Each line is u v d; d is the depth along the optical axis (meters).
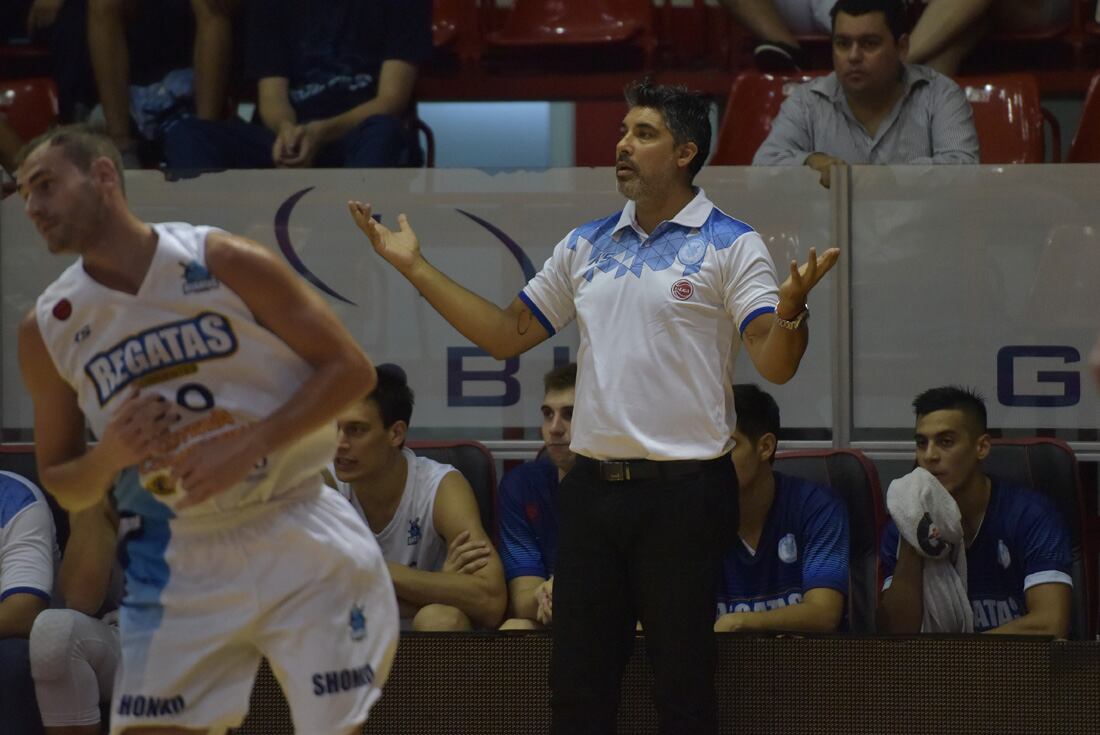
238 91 21.23
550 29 22.12
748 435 12.69
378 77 18.98
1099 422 15.07
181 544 8.26
